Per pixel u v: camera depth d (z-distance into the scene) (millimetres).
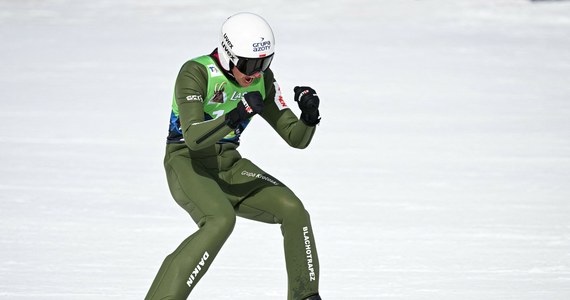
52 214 17656
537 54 44219
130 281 13266
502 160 23844
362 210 18453
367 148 25359
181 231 16578
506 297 12578
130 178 21328
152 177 21516
